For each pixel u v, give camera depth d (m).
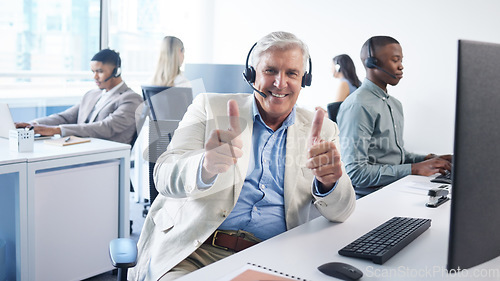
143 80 5.11
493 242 1.02
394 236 1.40
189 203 1.56
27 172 2.35
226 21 4.93
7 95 4.21
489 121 0.96
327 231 1.52
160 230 1.59
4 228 2.49
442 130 3.75
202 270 1.19
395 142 2.79
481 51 0.92
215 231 1.56
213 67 3.67
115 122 3.40
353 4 4.11
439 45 3.72
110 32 4.84
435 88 3.76
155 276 1.46
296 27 4.47
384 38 2.75
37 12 4.36
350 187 1.58
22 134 2.49
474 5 3.56
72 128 3.22
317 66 4.36
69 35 4.59
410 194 2.05
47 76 4.45
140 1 5.02
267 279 1.12
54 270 2.52
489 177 0.98
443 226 1.59
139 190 4.19
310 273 1.17
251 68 1.69
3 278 2.43
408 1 3.83
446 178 2.33
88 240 2.66
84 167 2.60
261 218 1.60
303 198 1.69
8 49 4.22
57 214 2.51
